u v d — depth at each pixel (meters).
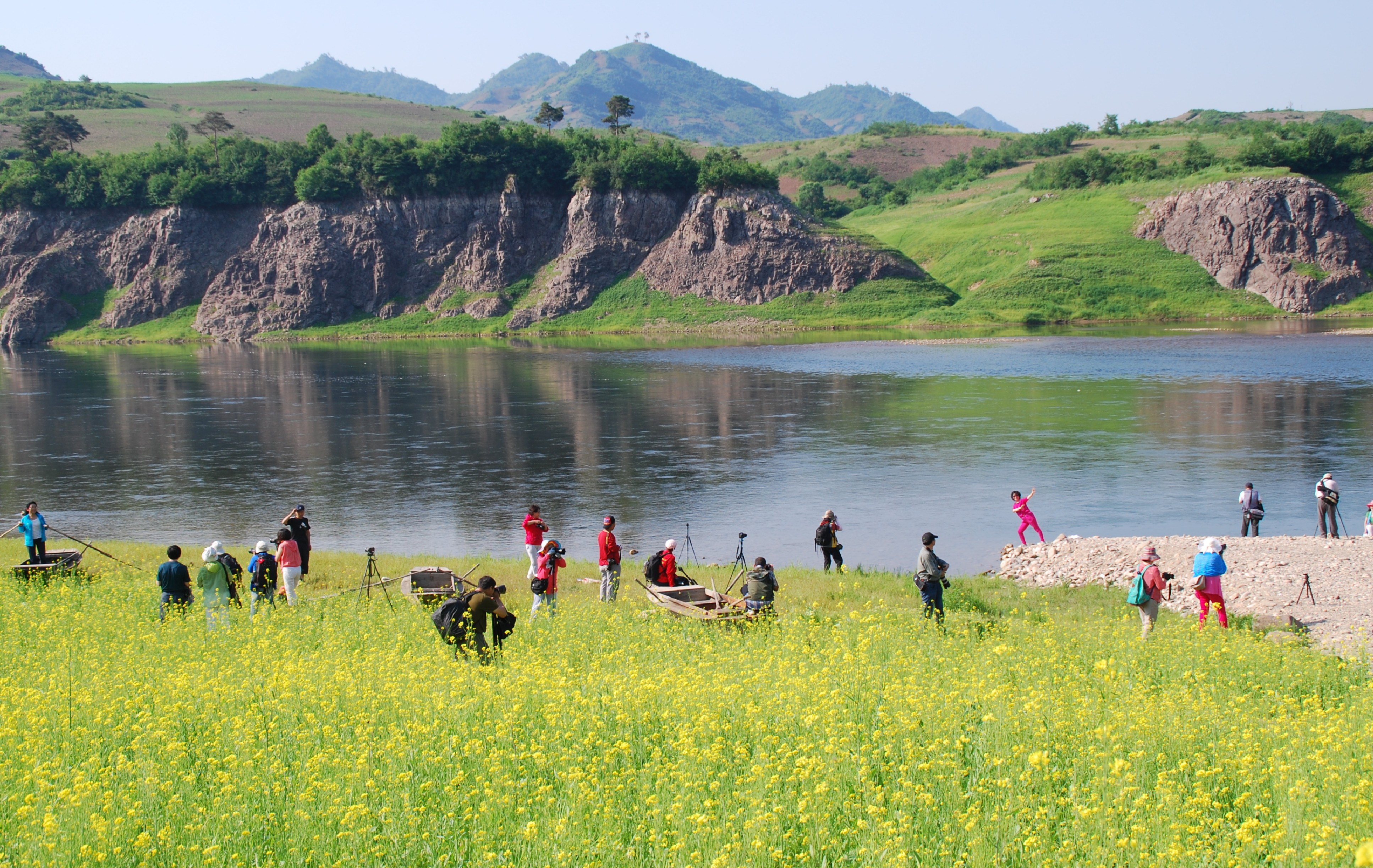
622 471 41.91
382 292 152.12
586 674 13.21
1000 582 24.69
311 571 24.03
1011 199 181.62
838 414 56.41
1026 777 8.79
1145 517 32.50
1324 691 13.38
